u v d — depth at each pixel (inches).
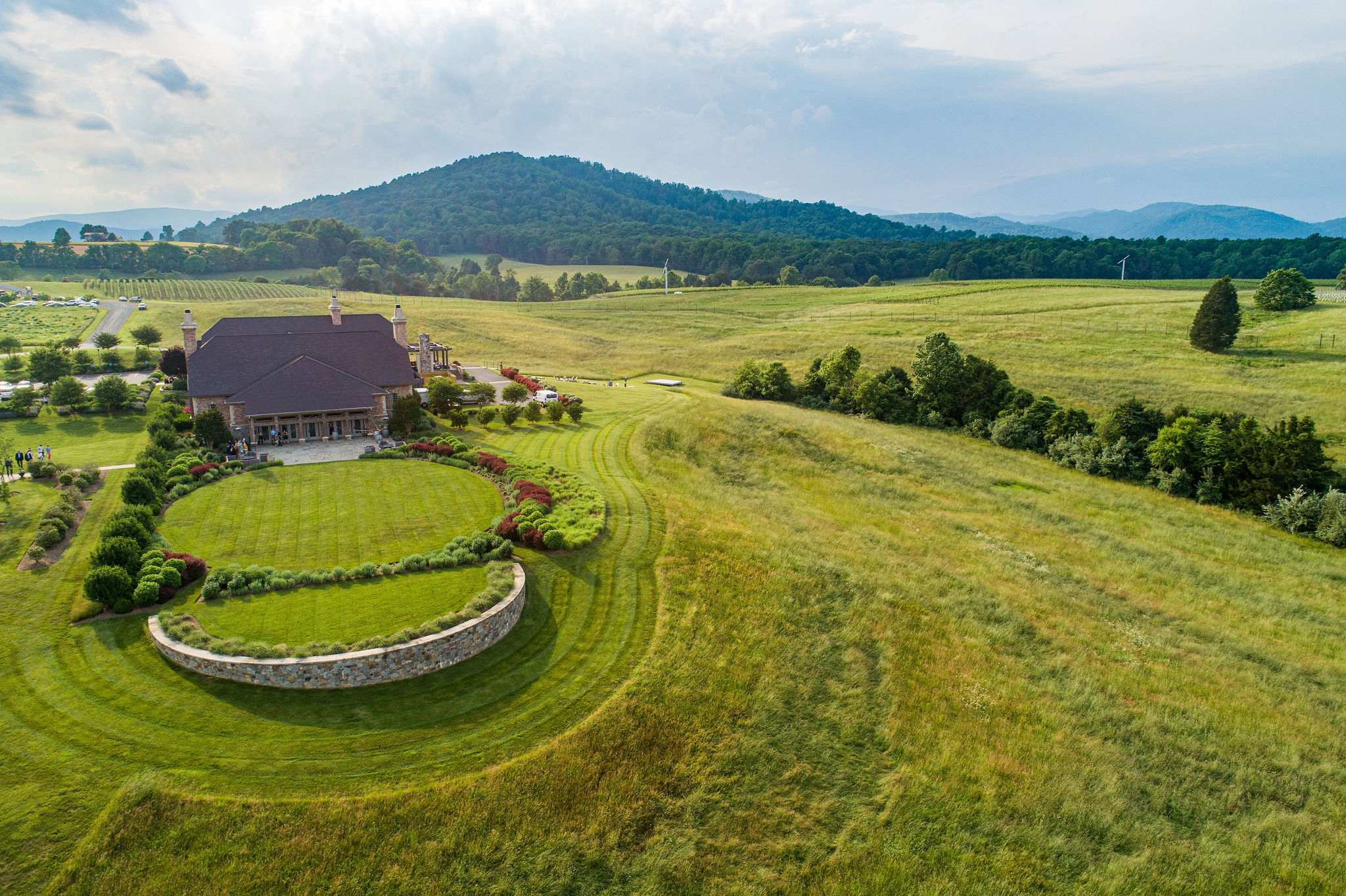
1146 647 1266.0
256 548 1338.6
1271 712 1109.1
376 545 1360.7
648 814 876.0
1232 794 940.6
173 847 764.6
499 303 6535.4
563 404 2475.4
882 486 2034.9
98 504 1549.0
